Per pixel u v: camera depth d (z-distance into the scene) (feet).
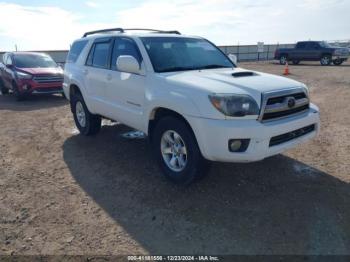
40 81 37.24
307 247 9.65
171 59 15.23
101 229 10.90
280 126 11.77
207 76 13.33
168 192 13.24
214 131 11.37
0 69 43.45
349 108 28.25
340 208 11.64
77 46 21.63
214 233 10.46
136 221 11.31
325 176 14.21
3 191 13.88
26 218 11.70
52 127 24.73
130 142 19.92
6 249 9.98
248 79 12.93
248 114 11.40
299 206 11.84
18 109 32.89
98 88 18.26
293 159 16.21
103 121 25.57
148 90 14.15
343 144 18.30
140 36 16.03
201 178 13.14
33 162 17.28
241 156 11.43
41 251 9.86
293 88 12.66
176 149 13.61
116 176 15.01
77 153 18.38
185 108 12.09
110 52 17.46
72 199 13.01
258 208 11.80
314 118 13.47
